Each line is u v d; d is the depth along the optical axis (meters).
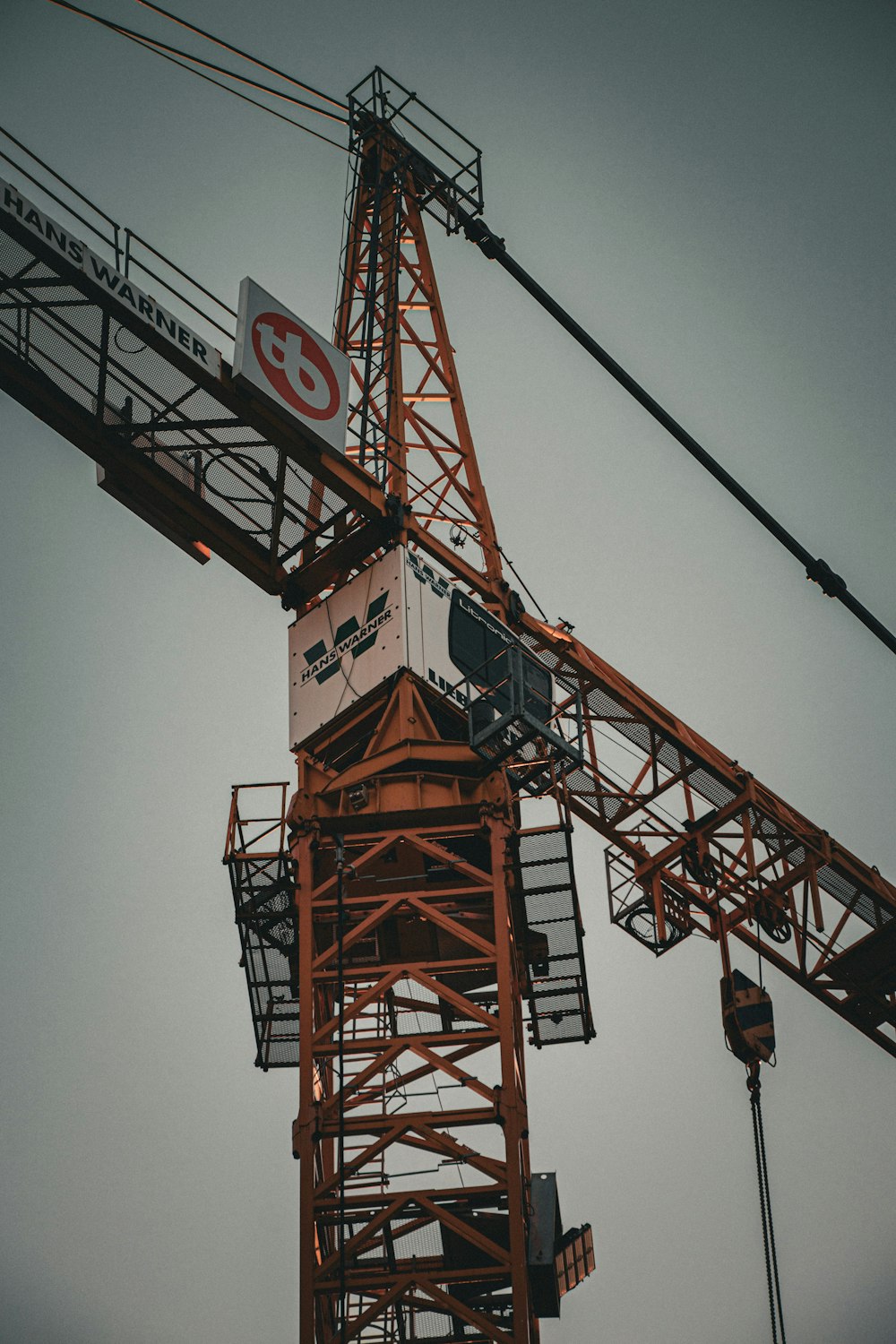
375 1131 38.72
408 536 46.19
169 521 43.09
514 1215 37.62
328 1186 38.38
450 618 43.78
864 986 57.97
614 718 53.72
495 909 40.88
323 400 42.31
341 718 42.91
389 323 50.56
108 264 39.66
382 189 52.47
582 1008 44.56
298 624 44.88
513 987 41.22
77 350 40.31
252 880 42.22
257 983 43.12
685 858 55.00
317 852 42.12
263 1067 43.62
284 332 41.97
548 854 41.91
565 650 50.94
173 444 41.94
